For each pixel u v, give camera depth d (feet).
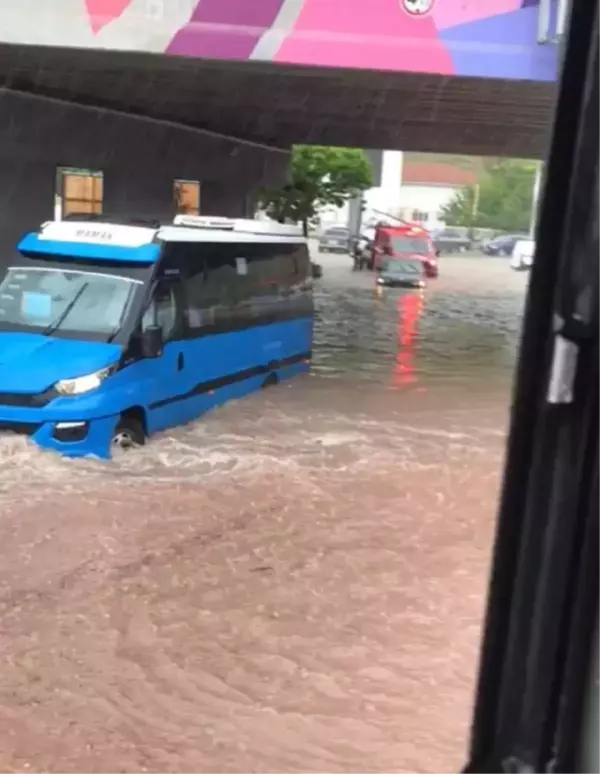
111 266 37.88
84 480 31.40
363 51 42.14
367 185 131.85
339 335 72.23
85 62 52.49
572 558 6.42
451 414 44.21
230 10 41.91
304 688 18.58
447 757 16.02
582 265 6.03
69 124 70.64
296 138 102.53
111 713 17.53
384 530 27.76
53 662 19.39
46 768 15.69
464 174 229.04
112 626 21.09
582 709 6.47
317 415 43.06
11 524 27.04
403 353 63.93
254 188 103.09
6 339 35.63
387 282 119.34
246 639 20.61
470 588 23.47
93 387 33.53
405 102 67.00
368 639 20.65
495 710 6.74
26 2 41.34
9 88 63.93
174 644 20.34
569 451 6.33
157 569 24.39
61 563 24.52
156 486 31.27
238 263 45.27
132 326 35.83
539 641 6.55
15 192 66.90
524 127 79.36
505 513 6.61
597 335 6.12
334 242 191.21
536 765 6.55
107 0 41.68
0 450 32.32
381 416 43.45
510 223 212.43
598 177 5.94
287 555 25.59
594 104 5.90
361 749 16.39
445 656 19.85
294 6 41.88
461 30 41.63
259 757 16.14
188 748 16.40
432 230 214.69
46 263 38.45
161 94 67.15
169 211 85.92
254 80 58.34
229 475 32.96
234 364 44.80
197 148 89.51
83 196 74.33
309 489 31.55
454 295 112.98
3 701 17.78
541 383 6.31
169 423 38.50
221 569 24.52
